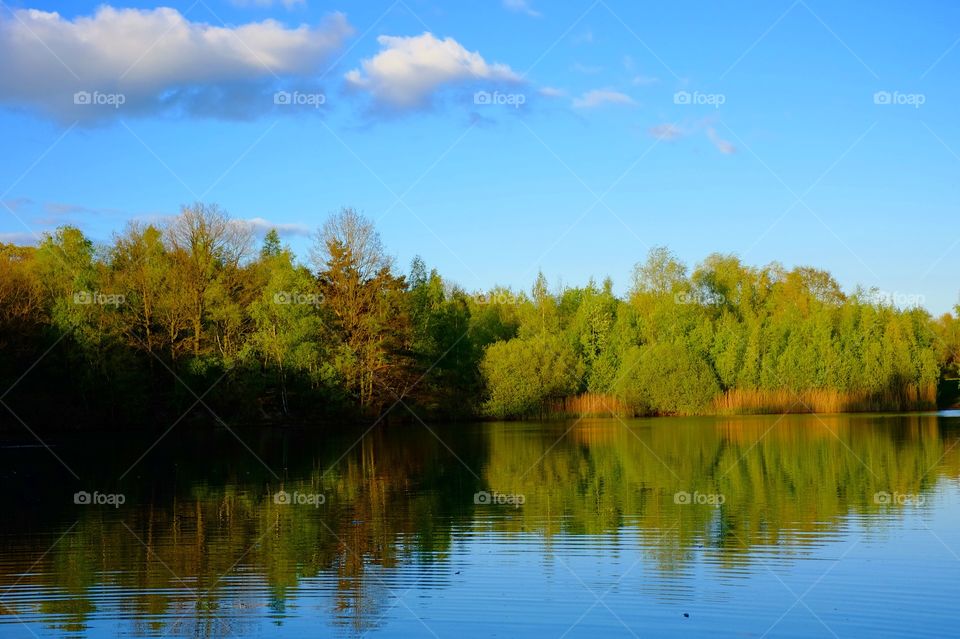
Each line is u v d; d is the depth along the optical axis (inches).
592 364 2753.4
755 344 2657.5
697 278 3073.3
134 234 2204.7
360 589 566.3
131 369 2043.6
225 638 475.8
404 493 983.6
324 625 497.7
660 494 946.7
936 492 937.5
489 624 496.7
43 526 792.3
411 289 2620.6
